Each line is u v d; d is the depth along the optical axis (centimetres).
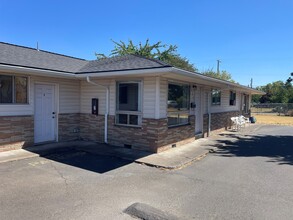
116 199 445
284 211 412
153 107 834
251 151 952
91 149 857
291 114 3406
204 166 711
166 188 514
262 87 5753
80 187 502
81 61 1205
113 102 938
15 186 496
